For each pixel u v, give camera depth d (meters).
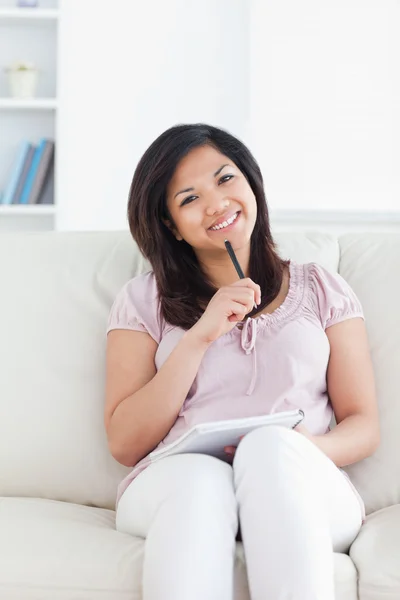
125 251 2.08
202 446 1.52
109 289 2.01
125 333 1.86
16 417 1.88
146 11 4.66
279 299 1.89
